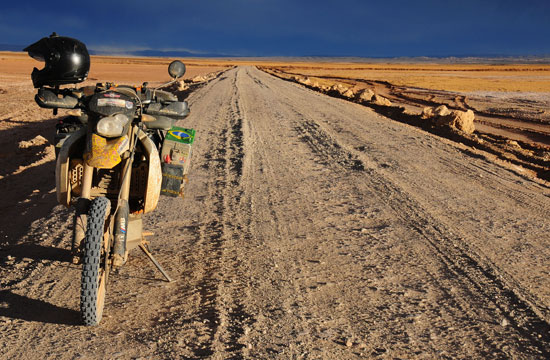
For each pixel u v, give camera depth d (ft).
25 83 128.77
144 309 14.15
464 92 151.33
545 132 65.77
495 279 16.85
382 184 29.71
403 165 35.29
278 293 15.43
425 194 27.76
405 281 16.61
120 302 14.56
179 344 12.22
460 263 18.22
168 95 15.31
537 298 15.53
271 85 130.21
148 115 14.39
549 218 24.03
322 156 37.83
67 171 13.91
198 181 29.81
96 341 12.30
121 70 292.81
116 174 14.40
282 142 43.19
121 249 13.11
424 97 130.11
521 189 29.63
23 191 29.17
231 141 42.86
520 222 23.25
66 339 12.35
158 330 12.94
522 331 13.50
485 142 51.65
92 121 13.21
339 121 58.18
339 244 19.95
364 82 211.82
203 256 18.37
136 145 14.66
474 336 13.17
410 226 22.26
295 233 21.16
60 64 13.55
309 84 157.58
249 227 21.79
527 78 286.66
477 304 15.06
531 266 18.11
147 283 15.96
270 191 27.86
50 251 18.44
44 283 15.62
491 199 27.17
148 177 14.47
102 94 12.88
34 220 23.06
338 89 126.52
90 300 12.05
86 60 13.98
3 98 89.35
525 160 44.80
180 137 15.75
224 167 33.50
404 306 14.80
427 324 13.75
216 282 16.10
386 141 45.21
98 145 12.99
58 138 15.97
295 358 11.76
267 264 17.74
